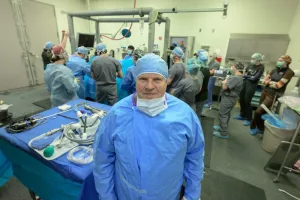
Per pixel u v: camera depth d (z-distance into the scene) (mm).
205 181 1767
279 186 1747
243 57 4008
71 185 908
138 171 666
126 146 665
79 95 3062
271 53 3764
